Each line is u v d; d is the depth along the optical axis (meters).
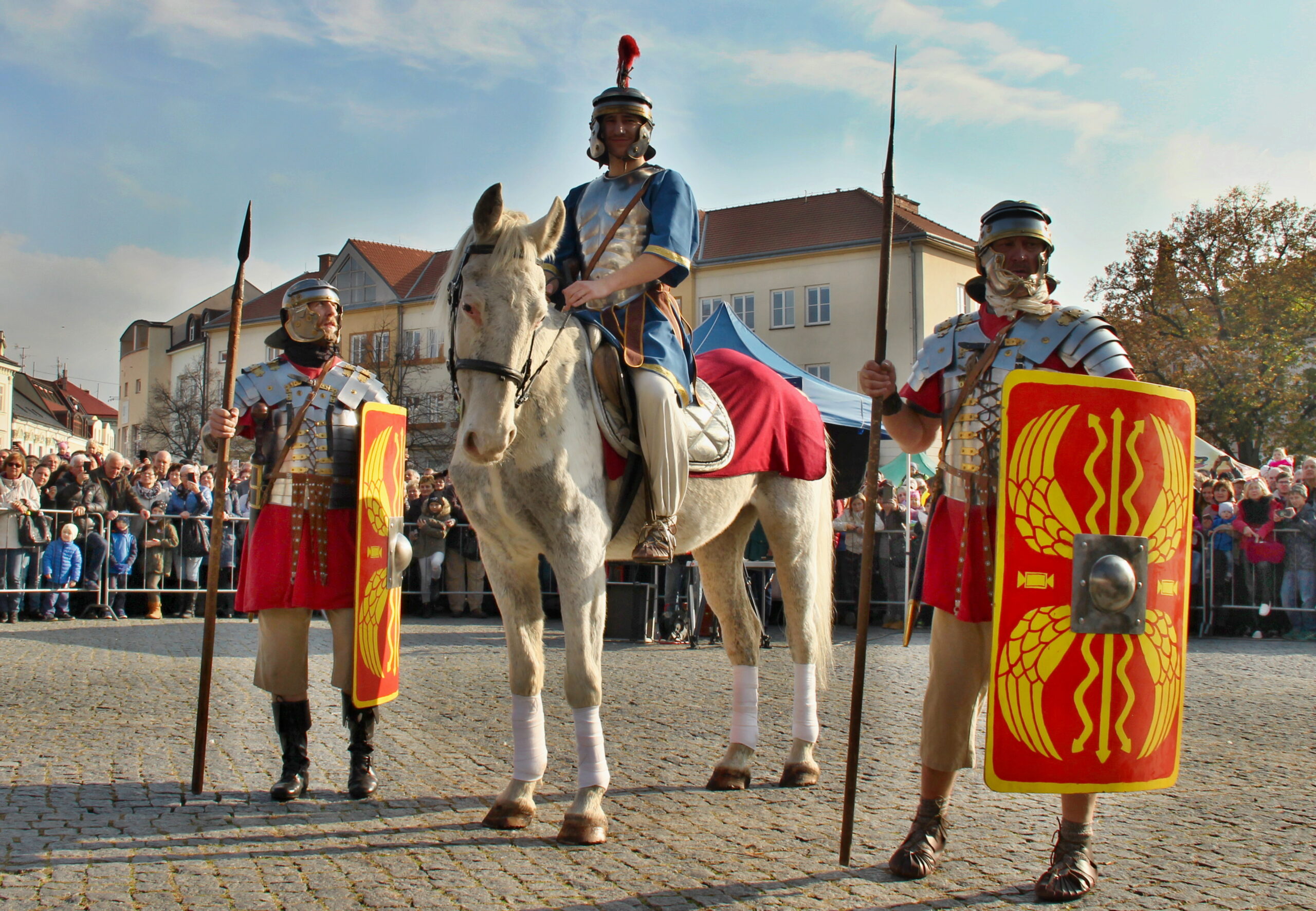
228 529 14.27
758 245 41.38
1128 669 3.52
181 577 13.88
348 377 4.97
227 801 4.64
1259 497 12.95
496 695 7.73
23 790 4.70
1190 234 34.94
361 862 3.82
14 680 7.93
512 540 4.40
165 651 9.95
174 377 66.31
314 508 4.77
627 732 6.39
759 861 3.90
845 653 10.98
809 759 5.20
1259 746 6.08
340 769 5.32
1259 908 3.43
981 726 6.66
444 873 3.71
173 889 3.49
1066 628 3.46
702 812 4.61
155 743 5.79
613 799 4.82
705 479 5.08
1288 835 4.30
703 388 5.29
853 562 14.52
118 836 4.06
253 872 3.68
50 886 3.50
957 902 3.49
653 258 4.64
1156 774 3.58
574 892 3.53
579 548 4.27
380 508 4.89
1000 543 3.43
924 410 4.04
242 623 12.98
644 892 3.54
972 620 3.69
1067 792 3.44
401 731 6.33
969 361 3.86
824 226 40.81
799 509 5.54
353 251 45.75
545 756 4.61
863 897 3.52
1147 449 3.57
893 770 5.53
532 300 3.99
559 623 14.09
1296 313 33.28
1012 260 3.79
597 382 4.56
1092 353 3.67
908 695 7.99
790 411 5.61
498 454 3.92
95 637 11.09
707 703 7.55
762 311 41.06
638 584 12.10
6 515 12.55
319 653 10.05
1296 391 33.47
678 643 12.07
